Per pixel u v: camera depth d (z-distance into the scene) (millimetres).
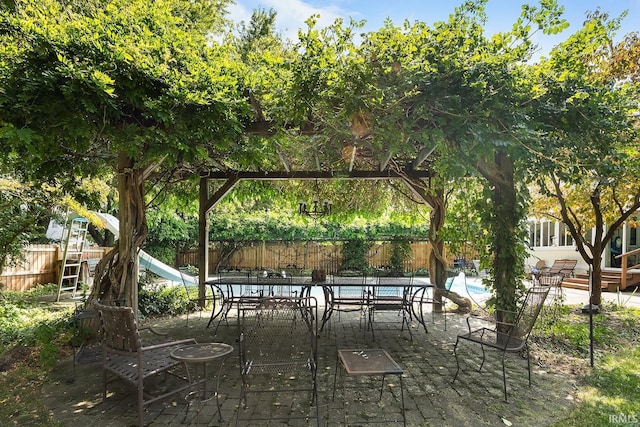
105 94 3104
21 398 3096
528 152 3686
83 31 3129
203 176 7164
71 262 9359
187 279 8086
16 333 4656
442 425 2689
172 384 3416
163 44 3498
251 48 11477
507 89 3379
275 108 3693
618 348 4605
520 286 4555
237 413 2631
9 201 5984
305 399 3121
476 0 3299
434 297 7016
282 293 6562
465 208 5543
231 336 5176
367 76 3203
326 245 13547
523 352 4336
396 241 13523
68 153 4336
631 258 11000
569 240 12633
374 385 3422
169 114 3342
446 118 3514
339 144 4473
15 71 2926
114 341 2846
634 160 4188
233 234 13547
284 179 7184
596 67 6484
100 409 2904
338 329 5637
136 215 4852
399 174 6820
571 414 2850
